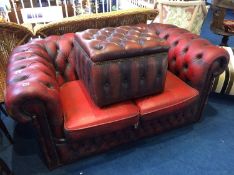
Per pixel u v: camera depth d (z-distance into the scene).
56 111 1.25
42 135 1.33
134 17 1.93
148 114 1.49
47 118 1.27
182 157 1.65
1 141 1.79
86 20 1.71
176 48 1.78
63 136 1.39
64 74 1.72
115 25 1.90
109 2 2.84
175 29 1.95
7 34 1.56
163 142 1.77
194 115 1.85
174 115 1.71
